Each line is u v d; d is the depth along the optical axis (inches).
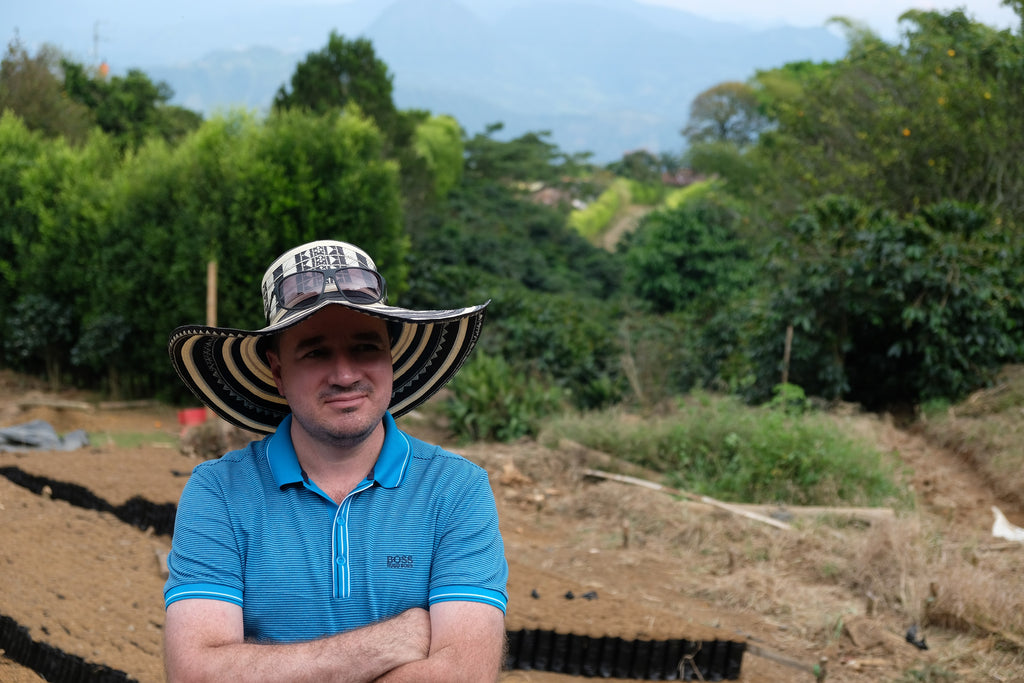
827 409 386.9
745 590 210.8
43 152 503.5
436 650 66.7
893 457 318.7
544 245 1685.5
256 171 398.3
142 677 139.3
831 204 418.6
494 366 368.5
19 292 471.8
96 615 162.4
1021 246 414.9
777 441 290.0
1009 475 292.5
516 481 299.4
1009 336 402.9
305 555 68.5
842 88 642.2
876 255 389.4
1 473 255.1
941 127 533.0
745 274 1035.9
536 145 2775.6
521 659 167.9
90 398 439.2
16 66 721.6
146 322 420.2
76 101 920.3
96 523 213.8
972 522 263.4
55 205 469.7
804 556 231.1
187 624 66.0
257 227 396.8
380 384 69.8
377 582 68.7
